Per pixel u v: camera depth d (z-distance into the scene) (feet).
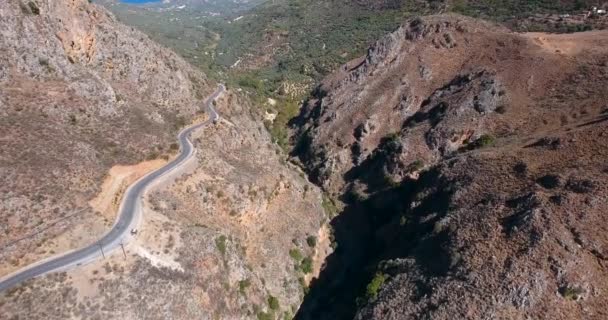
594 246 201.67
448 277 217.56
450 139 359.25
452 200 269.44
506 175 260.83
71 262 197.06
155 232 226.58
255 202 297.12
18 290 178.09
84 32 307.58
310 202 354.33
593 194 217.97
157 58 366.43
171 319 202.59
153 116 310.65
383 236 323.78
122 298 194.18
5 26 255.29
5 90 240.94
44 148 227.61
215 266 237.25
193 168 277.64
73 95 266.36
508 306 193.36
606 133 250.37
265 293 265.95
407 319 212.23
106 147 260.42
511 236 216.95
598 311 184.96
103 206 228.63
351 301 279.69
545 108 340.59
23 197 204.03
